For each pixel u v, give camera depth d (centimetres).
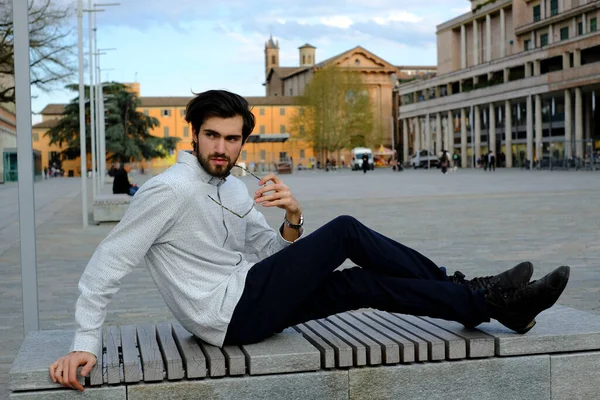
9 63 3375
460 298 334
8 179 5519
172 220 318
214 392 305
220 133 318
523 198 2217
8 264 1030
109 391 296
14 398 289
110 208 1658
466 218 1573
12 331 609
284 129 12162
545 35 7431
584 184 3091
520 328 337
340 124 9862
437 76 8869
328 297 339
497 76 7662
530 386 337
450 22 9312
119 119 8794
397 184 3672
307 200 2391
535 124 6769
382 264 338
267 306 323
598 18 6488
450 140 8681
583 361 341
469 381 329
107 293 308
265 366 308
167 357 308
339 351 317
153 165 9594
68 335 356
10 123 6931
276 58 18262
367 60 12206
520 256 979
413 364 326
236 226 337
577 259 942
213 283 326
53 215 1998
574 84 6059
